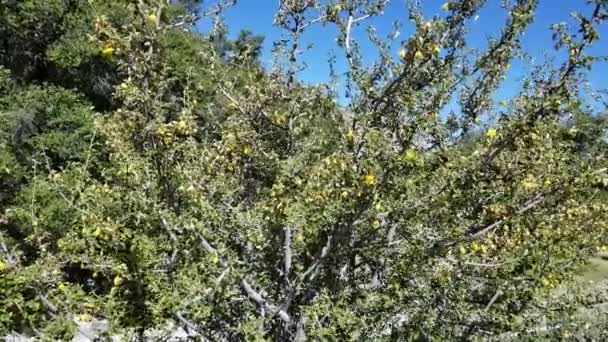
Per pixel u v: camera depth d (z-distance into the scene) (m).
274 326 3.50
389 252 3.45
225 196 3.72
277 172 3.69
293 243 3.52
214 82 4.28
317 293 3.39
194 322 3.40
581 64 2.96
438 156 3.18
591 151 3.58
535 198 3.63
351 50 3.35
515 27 3.26
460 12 3.24
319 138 3.91
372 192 2.90
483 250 3.46
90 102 13.59
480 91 3.89
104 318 3.70
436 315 3.47
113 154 3.41
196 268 3.13
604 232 4.68
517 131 3.09
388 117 3.18
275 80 3.91
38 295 3.39
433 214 3.30
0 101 12.34
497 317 3.65
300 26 3.84
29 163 11.77
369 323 3.23
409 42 2.93
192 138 3.65
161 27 3.18
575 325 3.77
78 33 13.17
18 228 6.91
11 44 14.20
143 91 3.14
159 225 3.34
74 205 3.81
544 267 3.74
